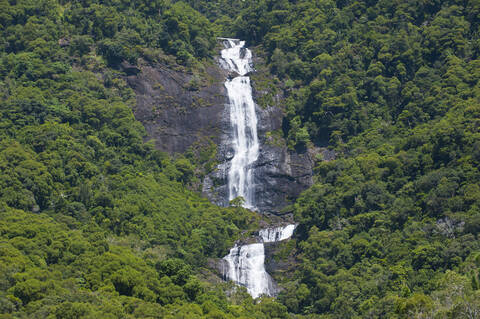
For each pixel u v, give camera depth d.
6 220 148.75
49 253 142.50
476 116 183.62
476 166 170.88
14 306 118.19
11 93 197.88
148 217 174.88
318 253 175.38
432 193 169.12
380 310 143.62
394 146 198.12
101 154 191.25
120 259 145.62
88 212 169.88
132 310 131.12
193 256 172.62
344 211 184.38
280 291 175.00
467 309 108.75
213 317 135.75
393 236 168.50
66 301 120.12
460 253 151.00
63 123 193.62
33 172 166.62
